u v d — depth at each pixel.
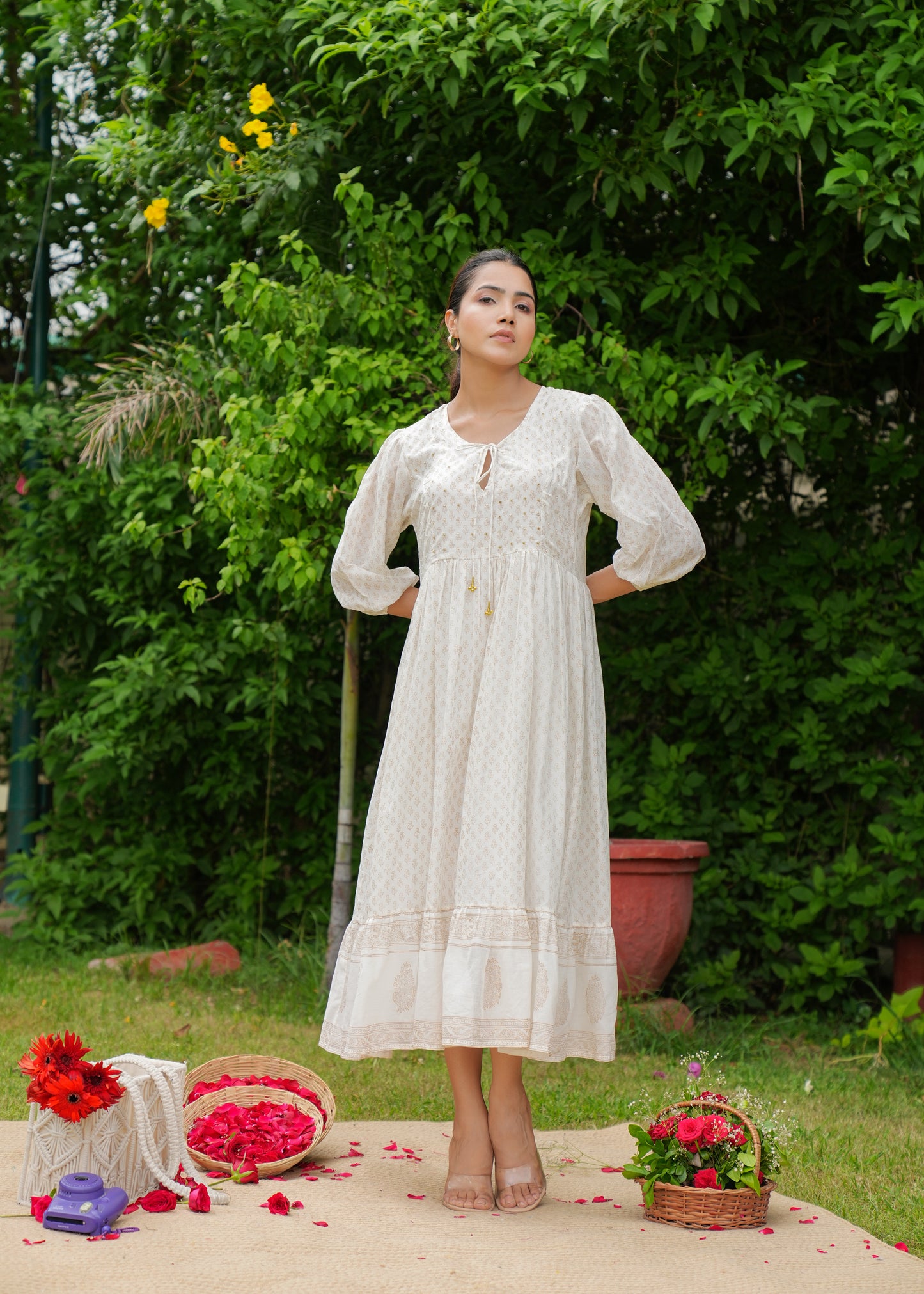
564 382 4.28
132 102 5.59
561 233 4.48
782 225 4.70
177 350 4.71
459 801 2.57
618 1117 3.37
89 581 5.77
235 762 5.61
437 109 4.39
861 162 3.71
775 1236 2.39
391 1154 2.87
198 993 4.81
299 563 4.20
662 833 4.98
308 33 4.45
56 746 5.91
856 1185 2.86
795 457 4.31
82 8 5.44
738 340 5.17
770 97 4.25
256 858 5.67
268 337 4.20
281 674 5.18
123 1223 2.25
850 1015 4.86
